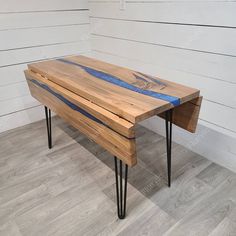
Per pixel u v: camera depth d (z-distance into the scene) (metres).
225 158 1.66
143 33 1.88
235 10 1.31
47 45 2.22
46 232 1.25
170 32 1.68
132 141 0.97
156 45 1.82
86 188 1.53
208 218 1.30
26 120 2.31
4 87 2.08
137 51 2.00
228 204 1.39
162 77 1.88
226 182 1.55
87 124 1.21
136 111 0.98
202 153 1.80
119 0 1.96
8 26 1.94
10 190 1.52
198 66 1.60
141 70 2.03
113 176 1.62
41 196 1.47
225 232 1.23
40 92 1.59
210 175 1.62
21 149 1.93
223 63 1.46
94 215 1.34
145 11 1.79
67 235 1.23
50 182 1.58
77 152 1.88
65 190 1.51
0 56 1.98
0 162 1.78
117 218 1.32
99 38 2.36
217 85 1.54
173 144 1.96
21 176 1.64
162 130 2.05
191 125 1.26
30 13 2.02
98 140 1.17
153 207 1.38
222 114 1.57
